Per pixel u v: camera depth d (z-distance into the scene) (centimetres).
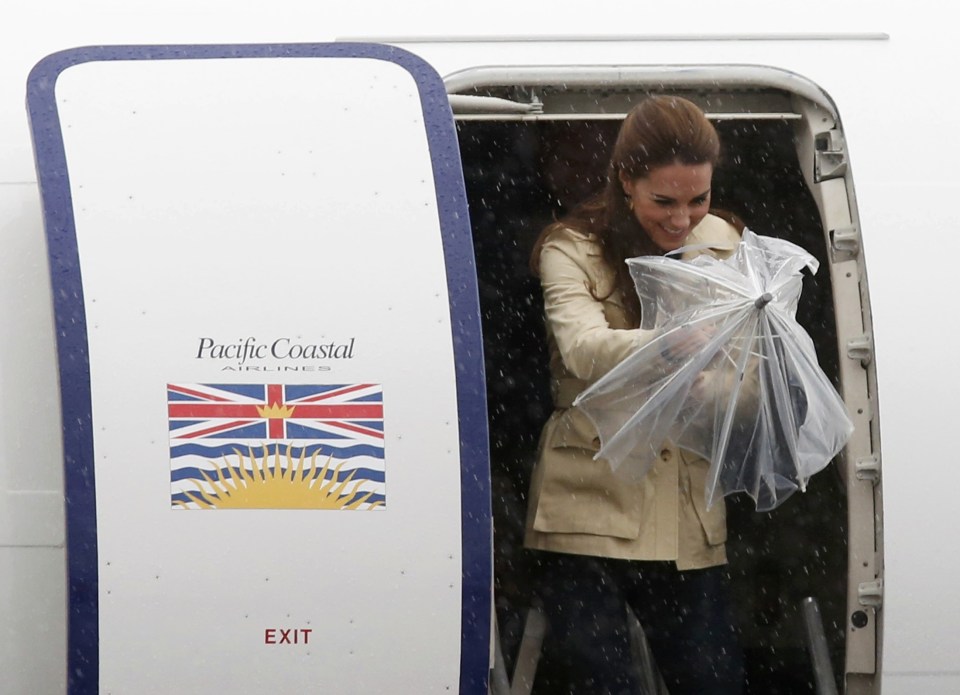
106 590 1195
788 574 1571
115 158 1212
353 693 1220
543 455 1346
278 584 1202
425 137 1231
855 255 1324
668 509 1314
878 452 1287
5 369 1280
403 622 1211
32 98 1221
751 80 1345
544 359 1577
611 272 1305
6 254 1288
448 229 1214
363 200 1214
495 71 1330
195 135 1221
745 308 1200
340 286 1202
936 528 1282
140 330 1194
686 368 1205
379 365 1198
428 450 1199
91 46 1250
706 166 1252
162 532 1195
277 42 1331
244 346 1195
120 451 1190
